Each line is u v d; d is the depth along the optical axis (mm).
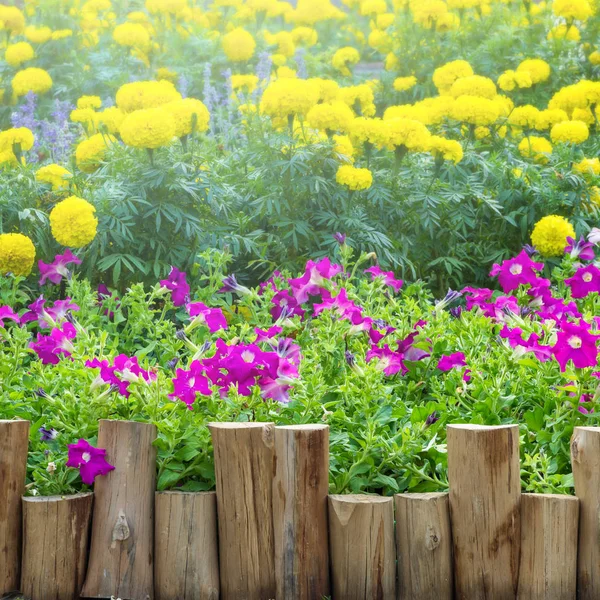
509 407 2842
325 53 9070
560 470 2592
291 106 4539
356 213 4652
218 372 2447
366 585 2262
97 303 3891
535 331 3023
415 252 4855
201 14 9023
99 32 8539
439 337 3328
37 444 2688
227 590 2330
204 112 4391
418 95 8016
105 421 2387
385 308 3564
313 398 2549
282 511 2281
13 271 3951
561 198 5016
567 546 2242
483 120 5324
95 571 2367
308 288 3402
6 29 7703
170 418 2430
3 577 2381
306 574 2270
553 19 8195
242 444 2291
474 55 8016
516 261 3543
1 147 4520
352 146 4891
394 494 2406
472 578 2260
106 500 2379
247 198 4680
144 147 4211
